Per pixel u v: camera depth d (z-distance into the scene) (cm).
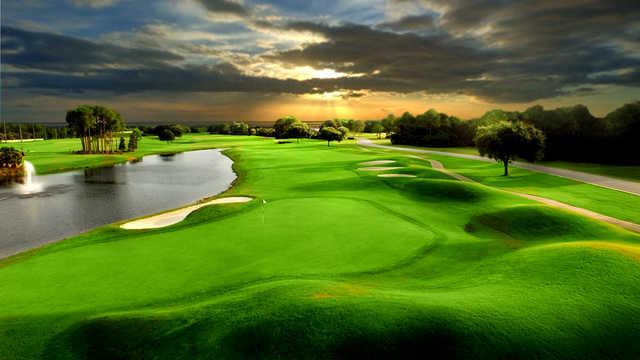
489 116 12494
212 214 3262
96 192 5241
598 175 5684
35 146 13262
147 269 1922
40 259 2106
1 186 5744
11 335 1296
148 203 4516
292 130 15775
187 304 1497
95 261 2059
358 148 12131
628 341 1091
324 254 2106
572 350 1059
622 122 7819
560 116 8769
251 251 2178
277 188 4888
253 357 1105
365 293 1412
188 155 11075
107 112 11488
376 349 1092
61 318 1405
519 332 1116
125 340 1232
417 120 15775
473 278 1638
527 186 4794
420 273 1825
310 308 1270
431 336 1117
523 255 1775
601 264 1484
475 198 3669
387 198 3938
